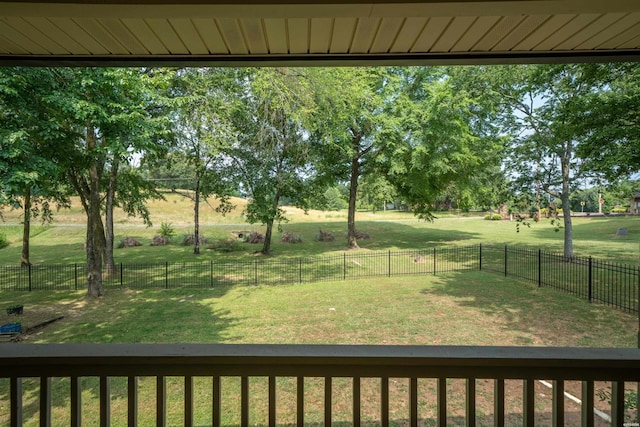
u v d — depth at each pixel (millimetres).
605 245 19234
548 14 1500
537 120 13953
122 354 1462
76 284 12766
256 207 17734
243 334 7547
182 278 13852
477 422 3994
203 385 5160
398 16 1495
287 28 1741
